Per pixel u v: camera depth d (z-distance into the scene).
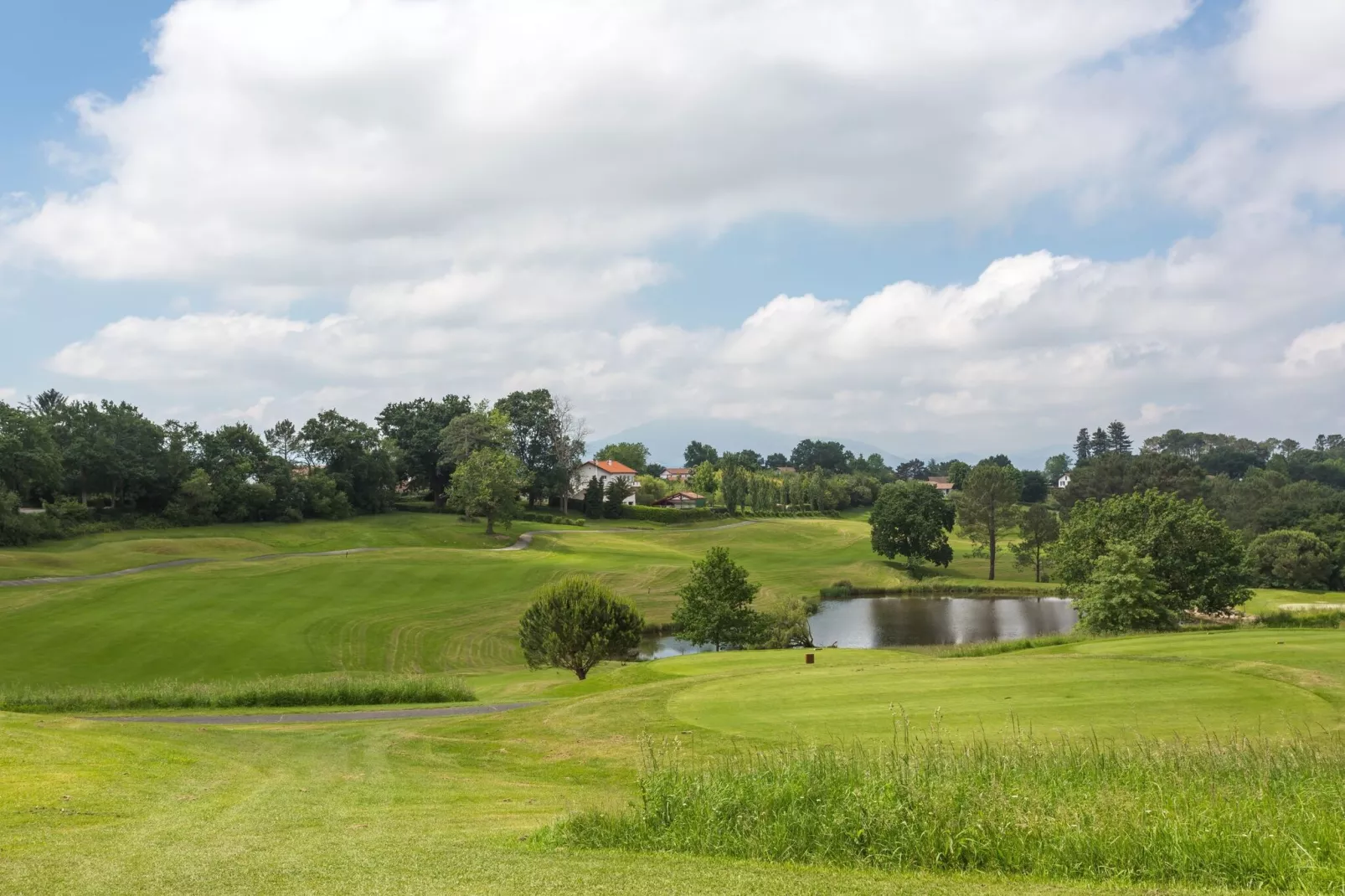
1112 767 12.21
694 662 33.19
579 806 12.62
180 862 8.92
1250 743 14.15
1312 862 8.11
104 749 17.33
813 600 78.94
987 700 19.47
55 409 97.50
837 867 9.09
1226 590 50.22
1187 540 50.94
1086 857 8.78
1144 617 44.56
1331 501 94.44
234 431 102.62
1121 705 18.39
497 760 18.41
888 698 20.42
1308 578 82.38
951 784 10.82
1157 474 114.75
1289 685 19.88
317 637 48.34
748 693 22.16
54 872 8.43
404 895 7.58
